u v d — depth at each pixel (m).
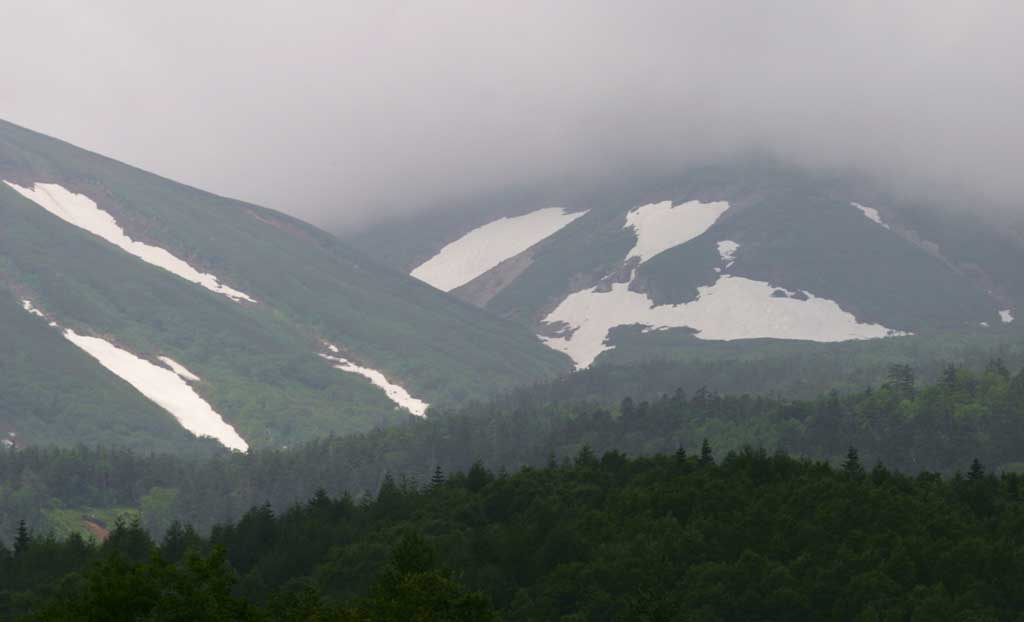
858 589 187.38
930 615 178.00
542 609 188.00
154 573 124.19
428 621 126.00
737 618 187.00
